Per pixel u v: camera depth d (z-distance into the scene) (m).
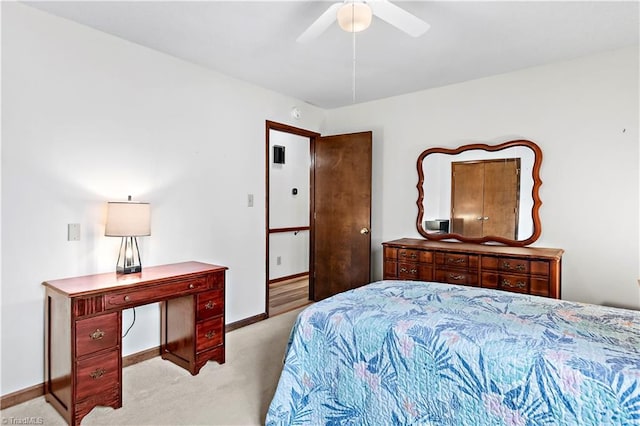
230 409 2.17
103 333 2.14
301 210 6.15
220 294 2.79
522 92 3.26
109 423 2.03
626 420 1.14
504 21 2.36
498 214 3.40
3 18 2.13
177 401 2.26
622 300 2.85
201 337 2.66
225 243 3.44
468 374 1.42
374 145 4.21
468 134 3.57
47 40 2.30
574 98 3.02
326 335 1.80
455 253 3.18
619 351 1.33
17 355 2.23
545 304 1.88
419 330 1.59
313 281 4.58
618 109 2.84
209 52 2.89
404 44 2.71
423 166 3.84
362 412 1.67
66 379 2.07
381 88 3.77
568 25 2.42
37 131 2.28
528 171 3.24
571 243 3.05
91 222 2.53
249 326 3.63
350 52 2.87
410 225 3.96
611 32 2.53
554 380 1.26
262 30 2.51
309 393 1.82
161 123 2.92
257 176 3.74
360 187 4.12
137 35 2.60
